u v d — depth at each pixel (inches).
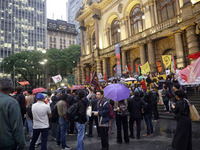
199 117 150.2
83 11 1248.2
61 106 199.9
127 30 887.7
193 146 187.5
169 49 693.3
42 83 2393.0
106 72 1003.9
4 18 2608.3
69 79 796.6
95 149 196.7
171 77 439.8
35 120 172.2
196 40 547.2
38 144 226.1
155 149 185.8
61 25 3100.4
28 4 2883.9
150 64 710.5
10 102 90.9
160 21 730.2
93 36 1195.3
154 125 299.1
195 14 501.7
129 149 189.9
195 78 256.7
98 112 183.5
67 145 217.6
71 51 1790.1
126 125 217.8
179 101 156.5
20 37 2704.2
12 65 1644.9
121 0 934.4
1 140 85.4
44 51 646.5
